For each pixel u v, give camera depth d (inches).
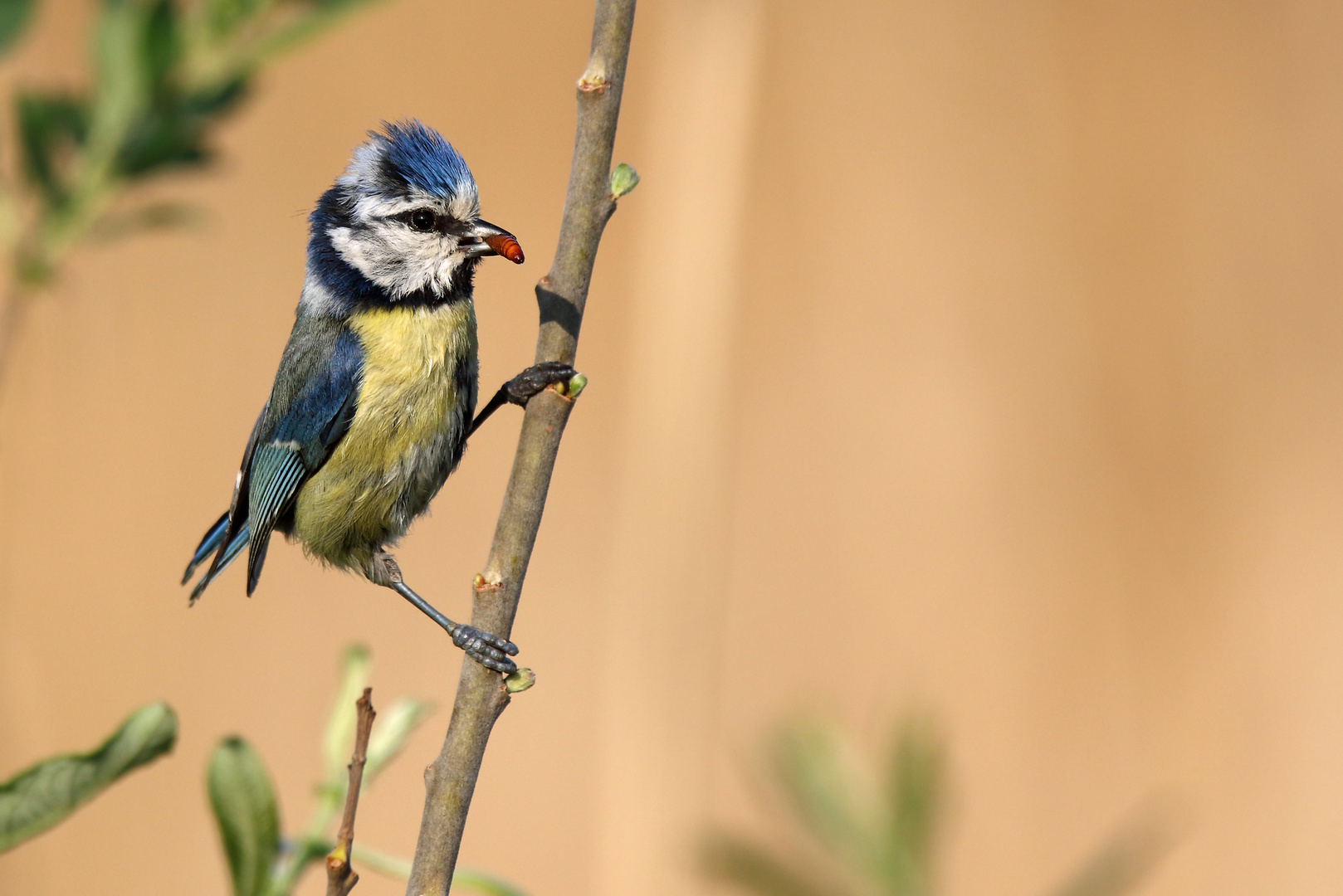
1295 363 567.2
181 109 166.9
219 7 166.4
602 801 344.5
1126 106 609.0
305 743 463.2
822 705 198.1
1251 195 591.8
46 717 390.0
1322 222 585.0
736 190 385.1
